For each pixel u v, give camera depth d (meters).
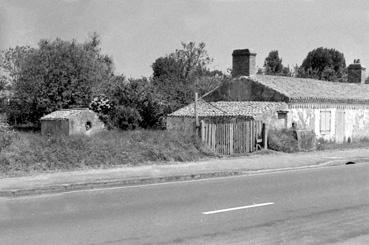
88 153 19.30
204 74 69.44
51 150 18.59
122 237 8.73
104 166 18.95
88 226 9.58
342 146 31.33
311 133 28.56
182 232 9.15
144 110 42.62
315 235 9.09
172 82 50.78
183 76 67.88
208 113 33.84
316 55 85.94
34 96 54.00
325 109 35.12
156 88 44.62
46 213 10.84
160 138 22.36
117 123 42.78
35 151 18.27
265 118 31.59
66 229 9.31
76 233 9.00
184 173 17.53
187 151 22.50
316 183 15.84
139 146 21.16
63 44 55.78
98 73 56.88
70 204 11.98
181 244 8.32
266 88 34.72
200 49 70.44
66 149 18.98
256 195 13.43
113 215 10.64
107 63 71.19
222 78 57.03
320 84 39.72
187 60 70.38
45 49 55.41
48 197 13.10
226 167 19.64
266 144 26.31
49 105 53.62
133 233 9.03
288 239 8.77
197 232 9.16
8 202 12.30
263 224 9.91
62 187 14.34
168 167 19.17
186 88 47.38
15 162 17.39
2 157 17.28
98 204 11.98
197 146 23.19
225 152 24.42
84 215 10.62
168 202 12.28
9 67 63.69
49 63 54.16
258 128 26.03
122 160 19.89
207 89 51.59
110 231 9.17
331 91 37.84
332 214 10.96
